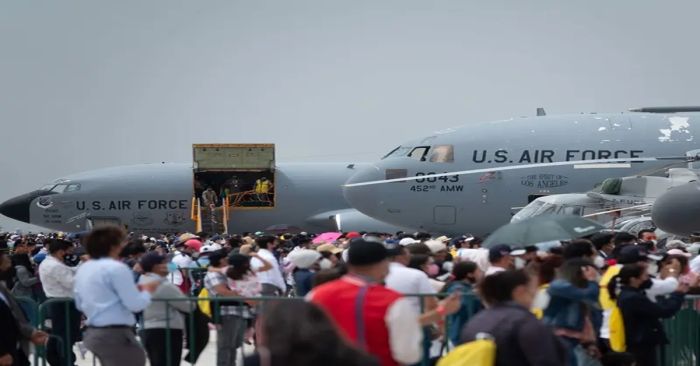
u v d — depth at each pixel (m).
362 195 147.00
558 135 141.00
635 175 131.88
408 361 32.69
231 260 54.91
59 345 59.44
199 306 51.22
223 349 53.97
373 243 34.28
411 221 144.75
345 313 32.62
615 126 141.38
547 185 139.38
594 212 123.25
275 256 71.62
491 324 32.62
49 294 59.41
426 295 43.66
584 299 41.28
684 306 52.03
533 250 54.47
